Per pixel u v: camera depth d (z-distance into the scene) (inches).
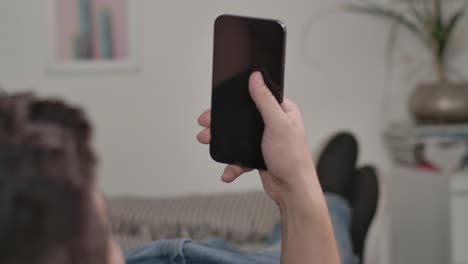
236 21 23.7
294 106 22.1
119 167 92.4
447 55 95.9
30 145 10.9
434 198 83.4
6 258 10.4
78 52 90.2
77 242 11.0
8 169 10.6
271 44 22.5
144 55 91.3
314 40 93.7
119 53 90.7
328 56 94.2
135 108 92.0
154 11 90.8
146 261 23.7
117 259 13.7
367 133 95.9
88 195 11.4
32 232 10.5
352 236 59.9
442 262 82.0
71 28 89.9
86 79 91.0
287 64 93.6
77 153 11.6
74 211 11.0
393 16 90.8
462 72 96.4
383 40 95.3
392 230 95.8
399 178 92.8
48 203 10.6
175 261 23.5
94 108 91.4
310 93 94.2
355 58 94.8
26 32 89.5
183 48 91.8
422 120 91.0
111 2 89.9
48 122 11.6
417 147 87.1
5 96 12.2
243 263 24.3
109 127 91.8
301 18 93.3
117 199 80.5
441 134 85.3
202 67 92.4
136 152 92.6
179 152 93.2
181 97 92.5
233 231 69.4
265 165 22.7
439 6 90.7
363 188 64.4
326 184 64.4
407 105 95.8
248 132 23.2
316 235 20.9
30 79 90.1
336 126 95.0
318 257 21.0
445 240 81.1
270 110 20.6
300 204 20.8
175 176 93.5
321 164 67.2
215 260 23.6
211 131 24.3
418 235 88.0
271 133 20.6
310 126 94.6
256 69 22.7
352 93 95.1
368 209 61.6
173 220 69.6
